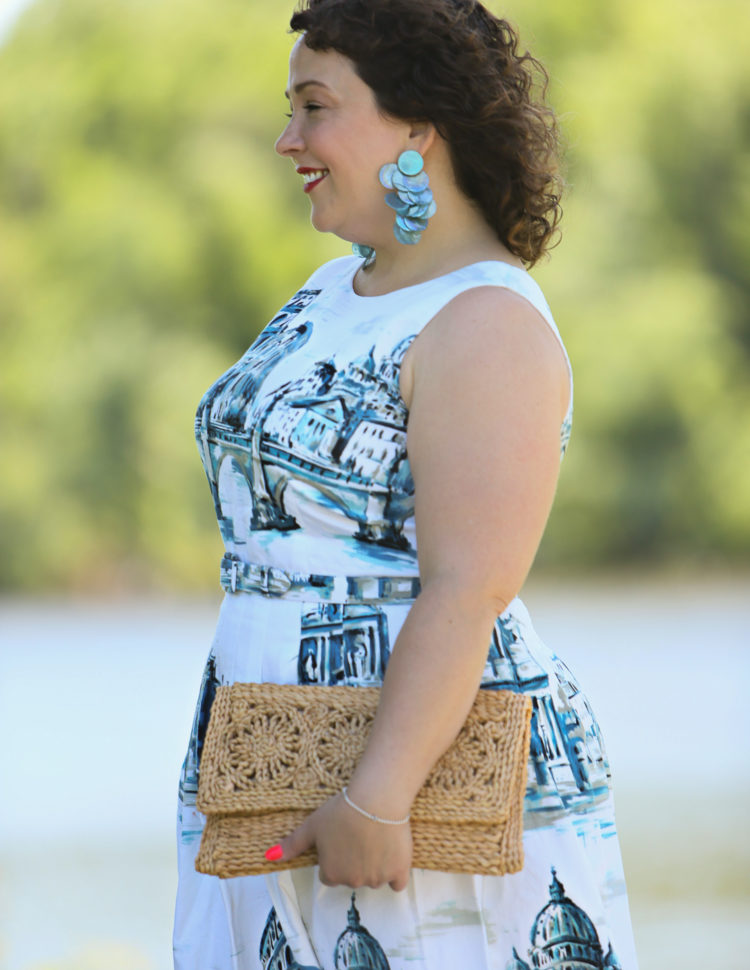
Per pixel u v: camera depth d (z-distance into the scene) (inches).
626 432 3095.5
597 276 3100.4
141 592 3080.7
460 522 198.2
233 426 220.4
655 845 679.7
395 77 214.5
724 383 3147.1
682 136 3208.7
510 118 218.2
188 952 224.4
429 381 205.6
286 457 213.2
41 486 3063.5
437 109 215.0
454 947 205.9
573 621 2085.4
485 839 193.5
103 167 3161.9
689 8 3282.5
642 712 1149.7
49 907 574.6
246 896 219.3
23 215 3191.4
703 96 3218.5
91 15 3228.3
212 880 225.1
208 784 199.8
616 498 3080.7
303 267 3120.1
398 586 211.8
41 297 3115.2
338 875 193.8
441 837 194.5
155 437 3053.6
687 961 478.3
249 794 198.4
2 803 822.5
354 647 211.2
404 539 212.1
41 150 3164.4
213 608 2815.0
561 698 218.7
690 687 1301.7
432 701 192.5
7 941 512.4
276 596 216.2
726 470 3110.2
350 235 225.0
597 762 220.1
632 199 3147.1
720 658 1547.7
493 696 202.7
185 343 3095.5
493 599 197.3
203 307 3122.5
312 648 212.2
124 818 778.8
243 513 221.0
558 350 213.2
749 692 1259.8
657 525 3107.8
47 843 712.4
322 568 213.5
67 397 3058.6
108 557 3080.7
